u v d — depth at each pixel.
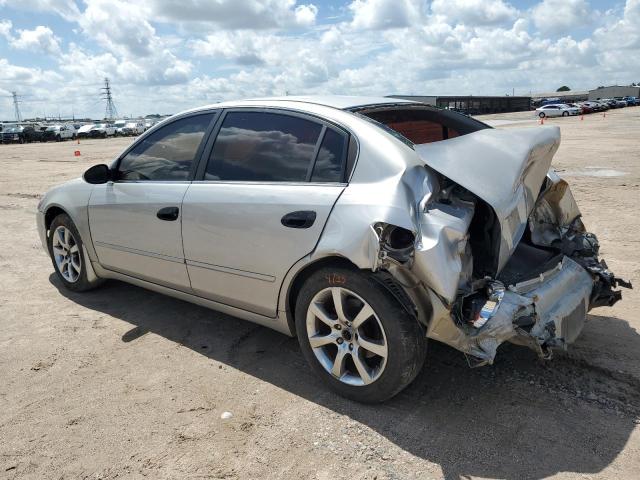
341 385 3.06
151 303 4.68
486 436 2.74
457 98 73.38
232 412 3.02
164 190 3.80
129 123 65.19
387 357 2.80
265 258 3.20
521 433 2.75
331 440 2.74
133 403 3.13
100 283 4.86
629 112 55.69
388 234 2.69
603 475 2.44
